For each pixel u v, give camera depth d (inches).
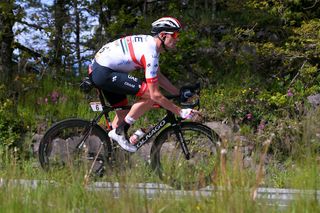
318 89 540.1
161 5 667.4
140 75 553.3
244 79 567.2
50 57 597.6
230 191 212.2
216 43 602.9
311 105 512.1
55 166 335.6
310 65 568.1
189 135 338.3
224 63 593.3
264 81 570.3
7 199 219.9
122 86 335.6
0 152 345.1
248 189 217.3
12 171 255.1
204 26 617.6
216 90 559.8
